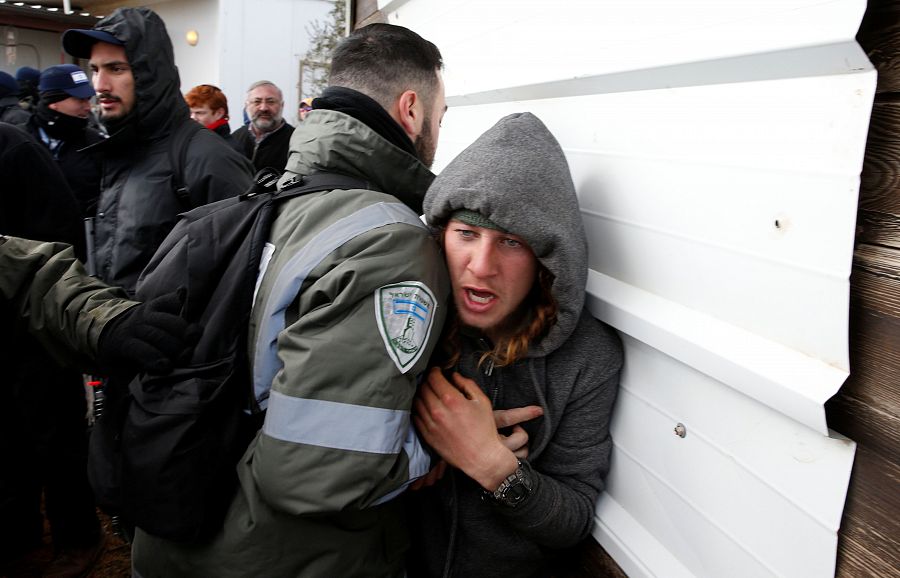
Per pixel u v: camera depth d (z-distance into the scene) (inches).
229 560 34.9
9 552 78.4
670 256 37.9
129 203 77.7
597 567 47.5
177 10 306.2
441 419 39.9
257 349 36.4
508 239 39.1
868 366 27.0
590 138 45.6
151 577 39.2
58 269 47.6
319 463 32.3
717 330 34.0
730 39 31.4
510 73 56.1
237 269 38.1
